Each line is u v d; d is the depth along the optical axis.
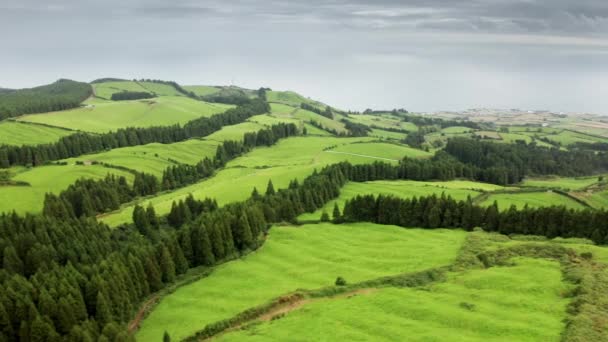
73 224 117.50
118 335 67.12
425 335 64.94
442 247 101.62
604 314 64.75
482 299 74.25
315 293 84.50
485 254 91.62
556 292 73.75
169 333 76.12
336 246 110.00
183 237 104.06
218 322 77.12
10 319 71.69
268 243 114.31
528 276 79.62
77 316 73.69
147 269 92.44
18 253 98.25
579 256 86.81
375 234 119.31
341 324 70.69
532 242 98.56
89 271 84.94
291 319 74.69
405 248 104.12
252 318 79.12
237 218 115.88
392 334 66.19
